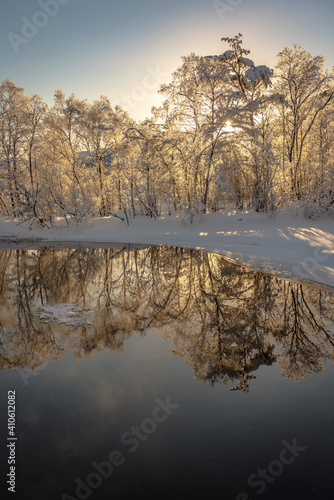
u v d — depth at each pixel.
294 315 9.18
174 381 5.84
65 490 3.54
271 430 4.49
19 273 14.91
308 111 31.09
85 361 6.64
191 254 19.19
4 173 34.97
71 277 14.13
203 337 7.82
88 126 33.81
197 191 29.80
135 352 7.03
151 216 32.84
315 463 3.87
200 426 4.60
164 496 3.46
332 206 26.14
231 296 11.03
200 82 28.08
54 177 33.66
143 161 32.62
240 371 6.20
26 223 33.53
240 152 30.59
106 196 36.84
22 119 35.81
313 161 30.77
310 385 5.69
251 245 20.48
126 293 11.60
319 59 28.80
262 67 27.38
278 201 28.08
